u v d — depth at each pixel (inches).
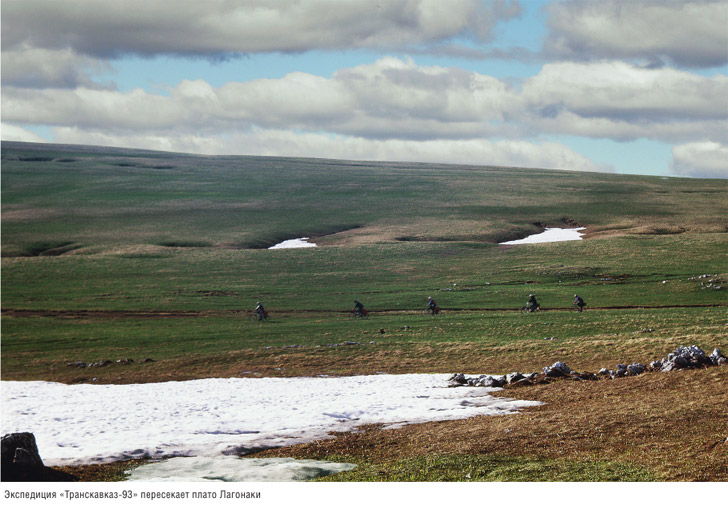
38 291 3250.5
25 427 1073.5
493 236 4726.9
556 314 2406.5
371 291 3120.1
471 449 851.4
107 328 2470.5
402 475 762.8
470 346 1932.8
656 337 1878.7
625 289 2908.5
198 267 3779.5
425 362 1785.2
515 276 3316.9
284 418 1110.4
